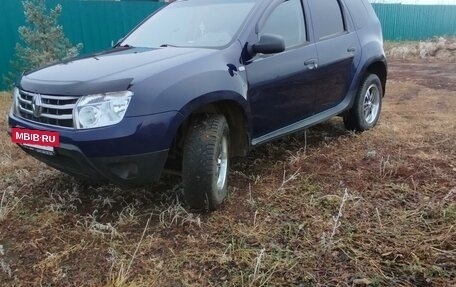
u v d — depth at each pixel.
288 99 3.86
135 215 3.15
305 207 3.16
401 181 3.58
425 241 2.62
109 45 10.34
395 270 2.37
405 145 4.60
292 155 4.27
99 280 2.42
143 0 11.26
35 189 3.67
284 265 2.45
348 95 4.80
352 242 2.66
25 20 8.98
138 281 2.40
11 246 2.81
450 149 4.42
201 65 3.06
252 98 3.43
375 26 5.29
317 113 4.38
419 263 2.40
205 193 3.00
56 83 2.86
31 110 2.96
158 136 2.73
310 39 4.18
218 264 2.52
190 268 2.50
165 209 3.19
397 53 16.70
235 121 3.41
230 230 2.87
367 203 3.18
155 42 3.92
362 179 3.64
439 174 3.69
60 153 2.80
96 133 2.65
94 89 2.70
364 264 2.44
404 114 6.19
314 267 2.43
